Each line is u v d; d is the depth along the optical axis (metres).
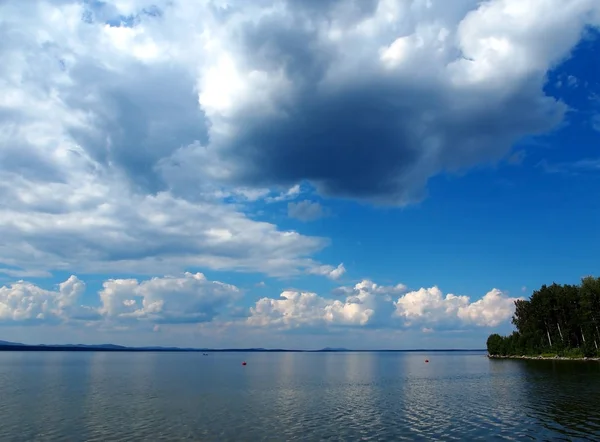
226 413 52.66
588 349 156.25
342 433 42.00
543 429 42.88
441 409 55.19
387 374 122.94
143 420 48.12
